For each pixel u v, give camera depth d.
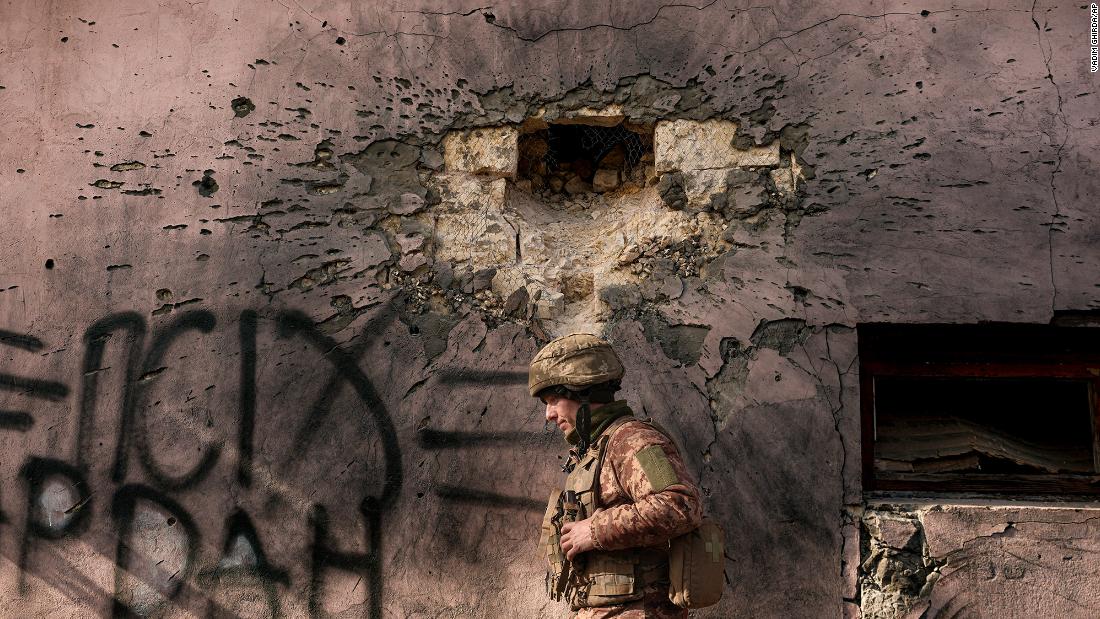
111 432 2.51
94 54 2.67
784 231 2.40
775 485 2.31
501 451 2.41
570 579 1.89
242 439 2.47
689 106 2.47
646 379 2.40
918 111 2.38
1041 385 2.57
